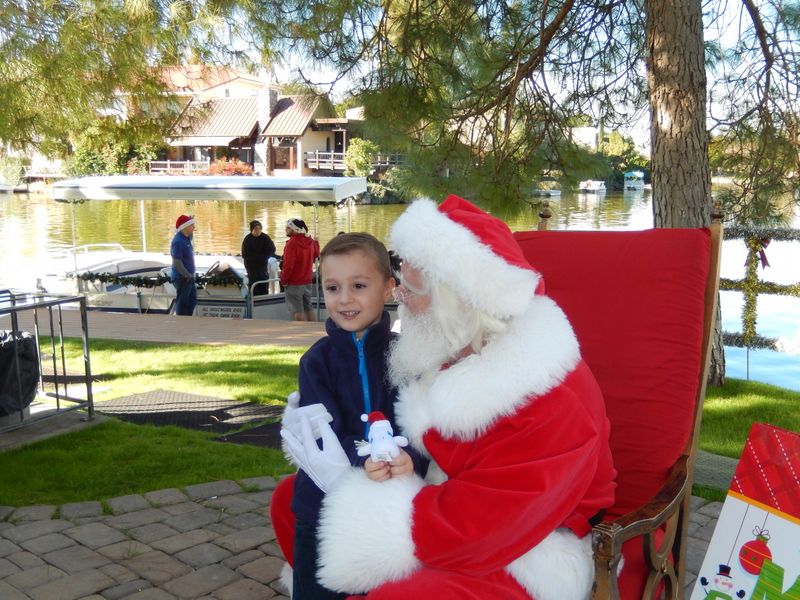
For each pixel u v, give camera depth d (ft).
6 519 10.66
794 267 35.09
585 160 20.47
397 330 8.33
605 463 6.13
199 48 23.80
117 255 45.47
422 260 5.59
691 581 9.08
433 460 6.16
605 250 7.74
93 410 15.97
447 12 20.33
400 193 21.63
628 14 21.02
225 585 8.92
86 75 22.85
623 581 6.07
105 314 33.71
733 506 6.58
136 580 8.99
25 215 108.58
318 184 36.60
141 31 22.18
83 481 12.15
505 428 5.43
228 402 17.52
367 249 6.54
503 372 5.41
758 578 6.32
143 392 18.49
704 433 14.34
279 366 21.61
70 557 9.55
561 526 5.81
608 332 7.38
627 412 7.10
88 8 21.97
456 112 20.70
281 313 35.58
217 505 11.18
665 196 15.44
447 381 5.61
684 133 15.08
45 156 24.08
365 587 5.56
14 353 14.06
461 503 5.27
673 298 7.20
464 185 20.47
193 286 34.68
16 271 58.75
